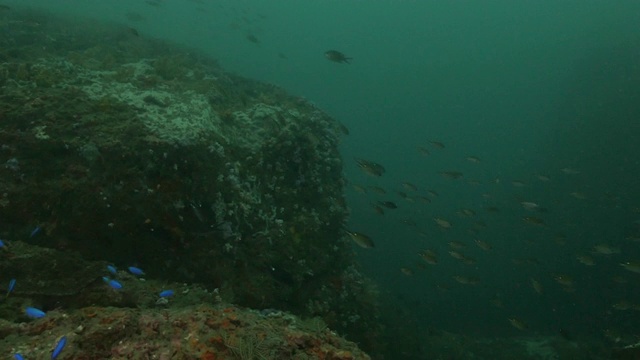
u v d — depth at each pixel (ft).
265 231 17.98
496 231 69.00
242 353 8.61
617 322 45.27
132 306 11.86
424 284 61.11
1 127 13.51
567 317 50.72
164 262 14.24
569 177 61.41
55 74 17.49
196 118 17.12
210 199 15.51
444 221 32.17
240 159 18.74
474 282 31.40
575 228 55.31
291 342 9.96
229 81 30.27
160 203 14.08
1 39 24.57
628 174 52.54
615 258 48.49
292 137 21.68
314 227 20.71
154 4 47.24
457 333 48.75
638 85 57.93
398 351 30.42
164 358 8.25
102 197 13.34
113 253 13.47
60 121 14.28
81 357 8.08
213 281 14.98
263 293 16.39
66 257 11.85
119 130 14.62
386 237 66.85
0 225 12.33
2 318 9.90
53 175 13.33
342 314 20.68
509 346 42.09
